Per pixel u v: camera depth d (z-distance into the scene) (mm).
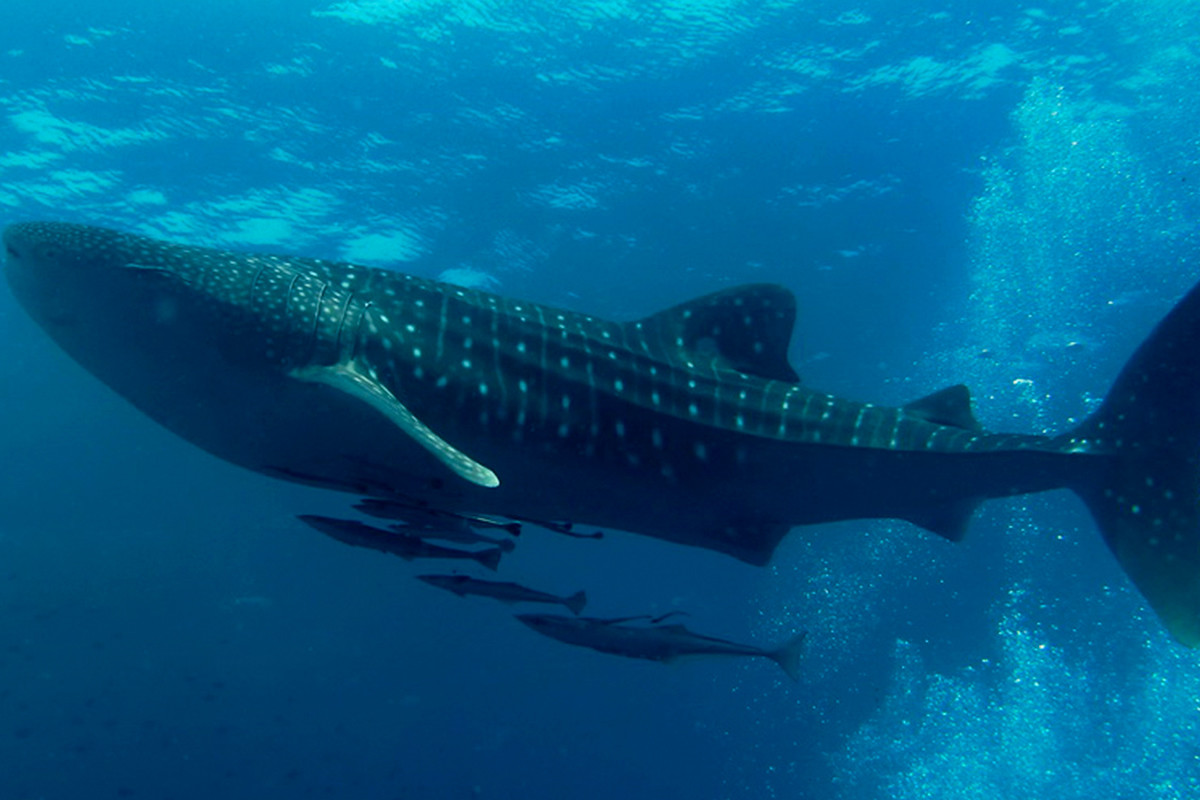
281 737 28406
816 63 15289
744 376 5031
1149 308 22047
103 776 25125
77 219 18031
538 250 19656
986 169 17781
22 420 24297
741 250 19922
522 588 5164
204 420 4246
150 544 27453
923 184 18156
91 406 24078
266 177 17078
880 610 35031
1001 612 33062
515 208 18281
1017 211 18938
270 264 4242
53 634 25797
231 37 14180
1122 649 30094
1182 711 26703
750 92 15820
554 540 31516
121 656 26562
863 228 19375
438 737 32344
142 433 24969
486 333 4449
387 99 15516
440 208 18188
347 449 4211
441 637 31938
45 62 14305
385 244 19297
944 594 33438
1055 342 23516
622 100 15859
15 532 26000
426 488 4449
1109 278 20906
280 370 4023
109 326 4035
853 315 22516
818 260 20375
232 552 28312
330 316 4129
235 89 15125
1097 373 24734
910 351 24297
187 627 27766
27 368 22734
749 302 5098
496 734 34062
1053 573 31469
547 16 14195
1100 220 18984
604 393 4609
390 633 31094
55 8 13453
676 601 36594
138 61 14469
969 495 5109
